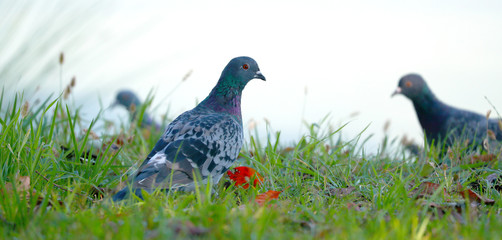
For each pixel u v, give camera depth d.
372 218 7.24
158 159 8.52
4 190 7.18
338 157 11.91
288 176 9.98
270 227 6.55
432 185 8.82
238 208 7.44
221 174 9.28
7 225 6.91
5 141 9.01
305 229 6.92
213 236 6.06
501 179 10.14
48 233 6.44
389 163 11.08
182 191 8.70
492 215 7.35
